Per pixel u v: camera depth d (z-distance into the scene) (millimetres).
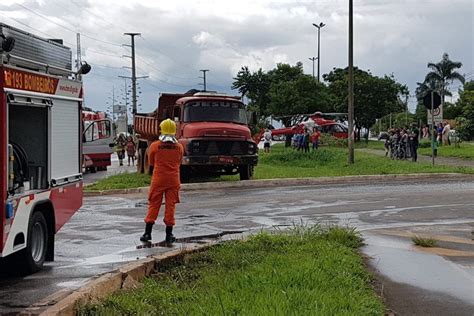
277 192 20281
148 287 7438
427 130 55812
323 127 63469
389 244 10664
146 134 27297
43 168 9266
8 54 7895
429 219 13875
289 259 8523
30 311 6859
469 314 6789
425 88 92812
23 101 8359
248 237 10633
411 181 23656
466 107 56719
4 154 7676
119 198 19312
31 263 8672
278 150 46781
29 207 8547
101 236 12047
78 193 10844
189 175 23703
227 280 7469
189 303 6527
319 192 19953
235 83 79812
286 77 76812
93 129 32719
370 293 7184
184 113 23266
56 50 9820
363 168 27656
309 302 6227
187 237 11898
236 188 22250
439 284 8008
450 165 30141
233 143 22922
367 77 65688
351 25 30156
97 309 6402
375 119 67062
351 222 13523
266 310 5859
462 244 10695
